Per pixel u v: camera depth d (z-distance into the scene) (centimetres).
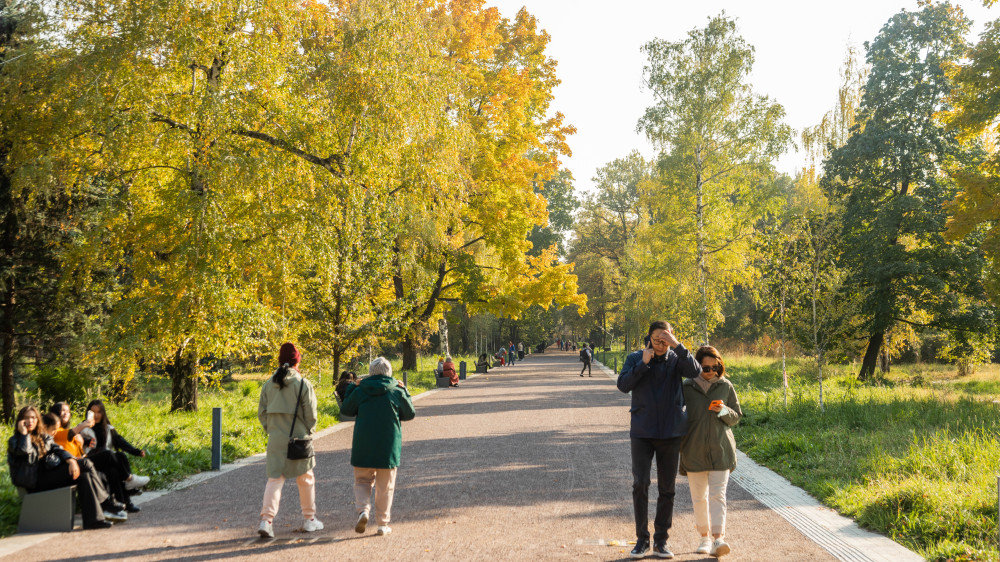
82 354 1580
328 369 2495
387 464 650
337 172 1560
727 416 573
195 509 775
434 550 598
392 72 1547
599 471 968
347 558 576
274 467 658
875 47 3294
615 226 7431
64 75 1345
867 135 3184
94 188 1741
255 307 1495
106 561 578
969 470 838
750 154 3206
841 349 1728
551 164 3781
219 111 1364
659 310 4050
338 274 1692
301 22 1566
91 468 705
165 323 1404
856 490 777
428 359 5394
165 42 1388
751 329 6706
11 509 707
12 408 1848
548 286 3822
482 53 3284
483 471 980
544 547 603
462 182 1945
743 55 3209
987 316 2981
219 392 2309
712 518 571
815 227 1847
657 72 3300
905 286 3023
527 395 2378
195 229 1368
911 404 1577
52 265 1789
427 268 3100
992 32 2022
